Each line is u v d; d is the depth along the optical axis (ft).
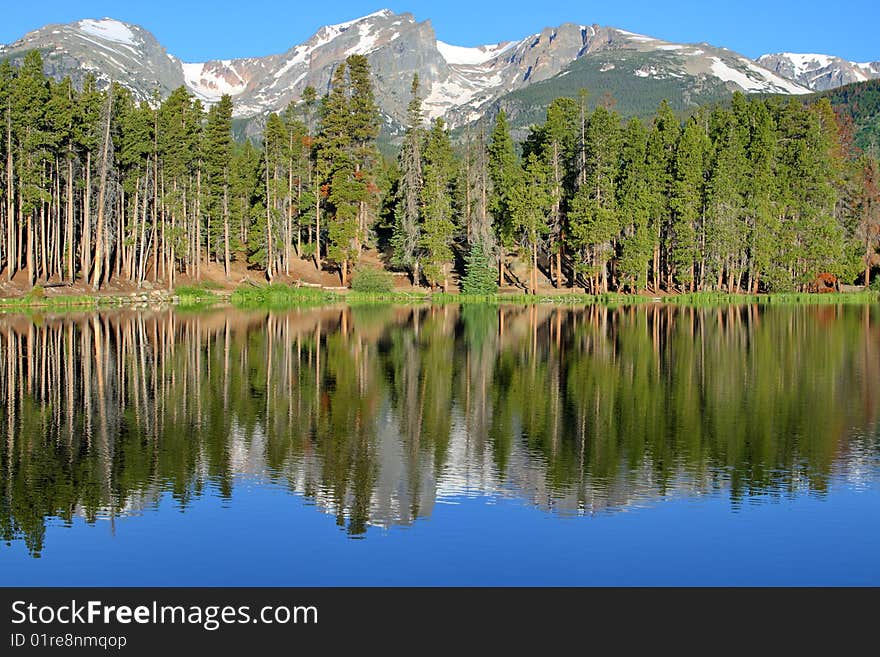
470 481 66.59
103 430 82.12
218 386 106.52
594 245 290.15
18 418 86.99
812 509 60.23
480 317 211.00
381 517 58.44
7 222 243.60
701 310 239.50
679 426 85.20
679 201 295.69
